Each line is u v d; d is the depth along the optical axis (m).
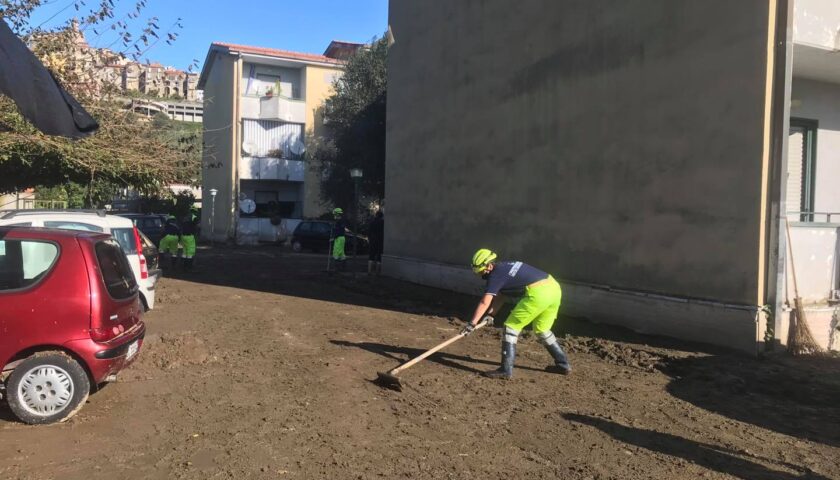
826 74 9.31
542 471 4.05
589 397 5.76
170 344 7.42
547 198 10.59
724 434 4.80
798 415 5.27
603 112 9.35
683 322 7.97
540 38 10.74
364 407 5.36
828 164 10.07
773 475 4.03
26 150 8.66
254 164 32.03
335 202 29.58
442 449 4.41
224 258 22.97
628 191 8.90
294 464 4.08
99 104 9.78
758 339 7.04
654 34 8.44
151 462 4.06
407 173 15.60
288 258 23.56
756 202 7.08
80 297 4.70
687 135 7.94
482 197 12.48
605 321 9.27
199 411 5.16
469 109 12.88
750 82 7.13
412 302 12.14
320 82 33.44
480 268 6.42
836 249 7.81
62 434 4.51
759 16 7.04
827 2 7.51
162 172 10.65
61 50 9.26
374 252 17.16
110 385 5.84
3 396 5.00
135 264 8.98
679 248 8.09
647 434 4.79
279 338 8.31
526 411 5.31
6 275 4.69
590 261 9.64
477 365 6.94
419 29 14.95
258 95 32.31
